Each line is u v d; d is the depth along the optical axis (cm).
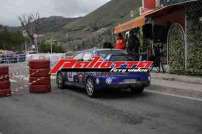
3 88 1481
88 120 987
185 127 877
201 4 1733
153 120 961
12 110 1172
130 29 2236
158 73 1989
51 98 1405
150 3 2605
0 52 6288
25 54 5203
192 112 1049
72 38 8288
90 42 6166
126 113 1066
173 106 1150
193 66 1794
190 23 1788
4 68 1490
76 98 1391
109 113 1074
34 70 1564
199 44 1755
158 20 2103
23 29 7881
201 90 1380
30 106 1238
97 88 1360
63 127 917
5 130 905
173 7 1845
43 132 874
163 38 2106
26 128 919
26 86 1833
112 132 850
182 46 1855
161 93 1445
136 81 1368
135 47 2327
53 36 10075
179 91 1433
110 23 8606
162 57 2084
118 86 1350
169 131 844
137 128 880
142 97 1362
